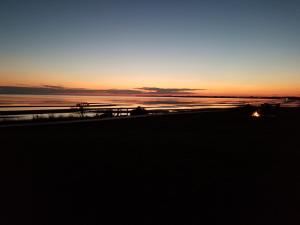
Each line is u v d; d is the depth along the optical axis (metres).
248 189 7.03
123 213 5.54
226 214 5.54
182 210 5.70
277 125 25.30
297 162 10.12
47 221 5.13
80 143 13.47
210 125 25.19
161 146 13.29
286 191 6.89
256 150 12.56
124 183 7.44
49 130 19.19
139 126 23.45
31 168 8.70
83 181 7.52
